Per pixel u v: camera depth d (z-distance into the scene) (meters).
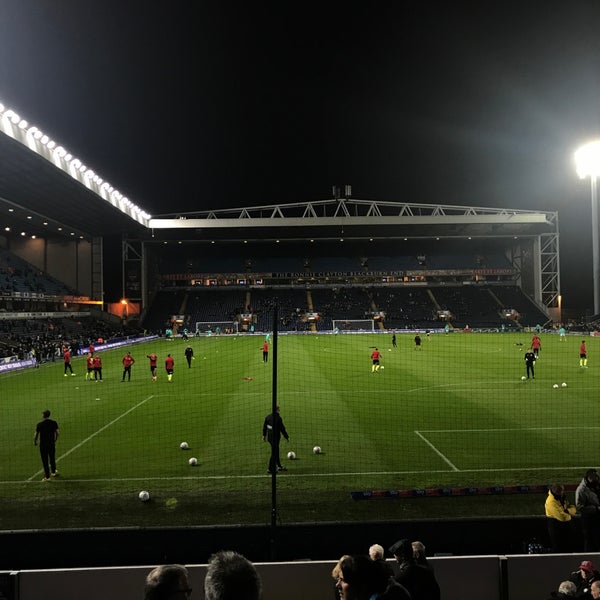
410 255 77.00
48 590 5.12
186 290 71.75
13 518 8.36
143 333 56.75
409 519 7.59
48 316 47.81
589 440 12.55
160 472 10.59
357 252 75.94
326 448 12.17
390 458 11.30
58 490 9.63
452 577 5.22
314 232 61.31
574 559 5.29
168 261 75.00
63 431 14.30
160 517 8.33
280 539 7.22
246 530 7.25
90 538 7.25
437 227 60.31
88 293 58.72
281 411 16.52
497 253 76.50
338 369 27.05
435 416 15.45
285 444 12.55
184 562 7.23
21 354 31.64
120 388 21.84
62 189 38.50
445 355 33.75
